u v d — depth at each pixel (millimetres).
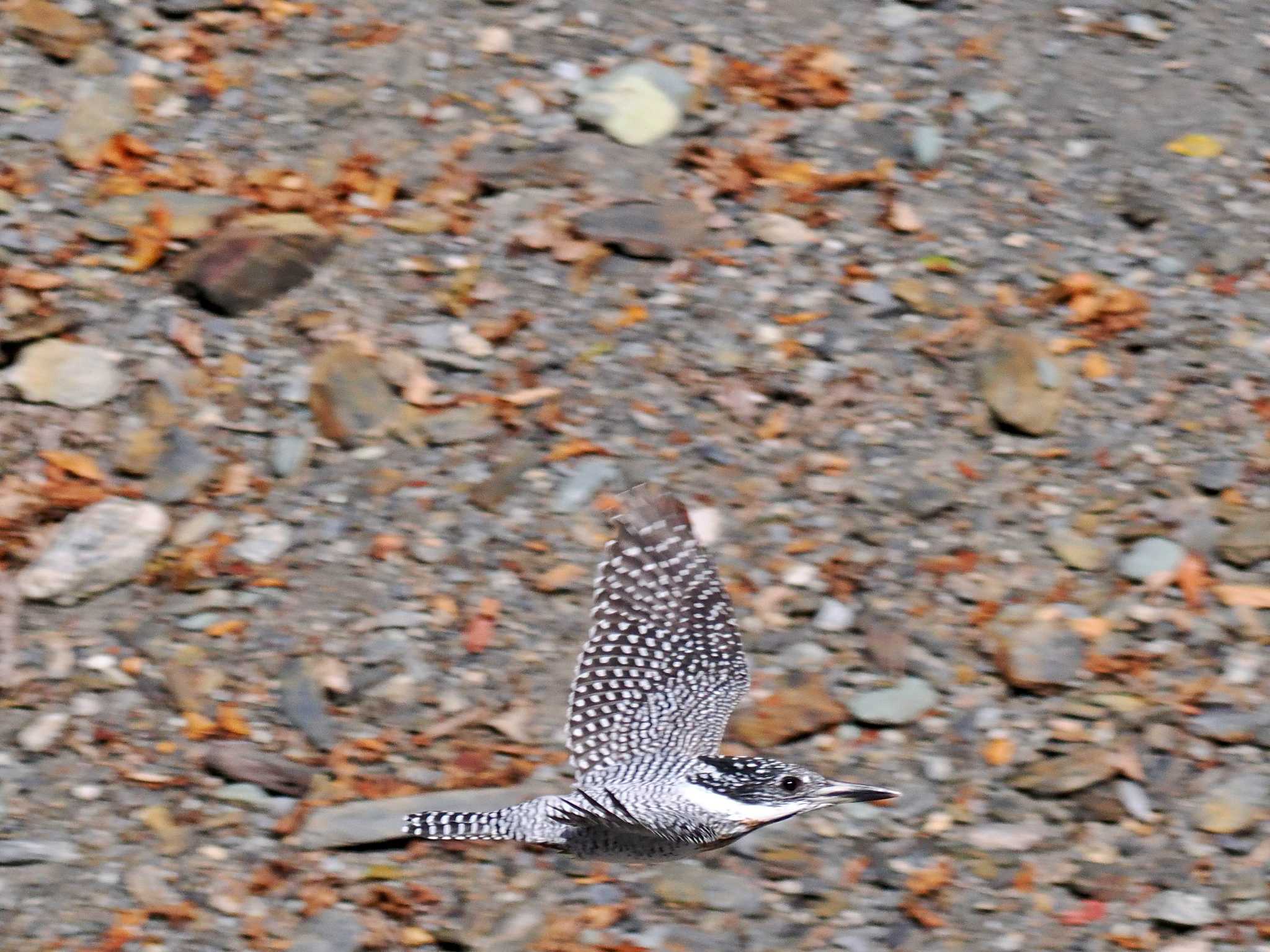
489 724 12773
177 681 12898
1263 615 13672
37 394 14500
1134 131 17312
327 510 14031
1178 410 15109
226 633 13227
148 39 17438
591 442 14586
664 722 8516
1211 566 14062
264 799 12297
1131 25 18359
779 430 14750
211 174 16250
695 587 8828
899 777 12703
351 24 17781
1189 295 15984
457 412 14719
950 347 15406
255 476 14234
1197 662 13383
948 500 14320
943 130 17312
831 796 7961
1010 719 13023
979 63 17906
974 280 15984
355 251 15773
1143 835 12391
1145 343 15570
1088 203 16719
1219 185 16891
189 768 12445
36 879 11719
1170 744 12859
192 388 14695
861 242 16250
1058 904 12016
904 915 11938
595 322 15484
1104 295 15836
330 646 13172
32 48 17172
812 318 15570
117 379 14688
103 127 16484
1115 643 13461
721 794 7996
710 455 14531
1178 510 14320
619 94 17141
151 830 12062
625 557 8812
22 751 12438
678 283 15820
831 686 13195
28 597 13312
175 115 16812
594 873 12102
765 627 13484
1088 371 15359
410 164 16562
